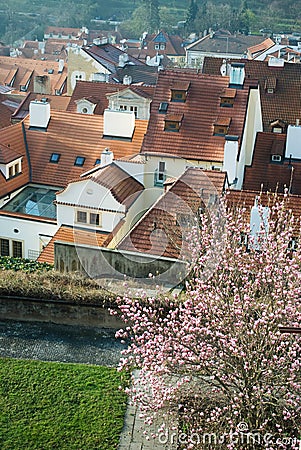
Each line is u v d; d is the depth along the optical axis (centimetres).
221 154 3238
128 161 2831
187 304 1606
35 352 1973
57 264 2234
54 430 1636
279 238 1678
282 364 1514
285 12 14012
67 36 13450
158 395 1549
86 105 4388
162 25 14675
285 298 1556
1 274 2177
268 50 8862
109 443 1602
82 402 1739
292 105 4428
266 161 3078
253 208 2102
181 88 3419
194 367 1566
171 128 3353
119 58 6556
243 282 1656
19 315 2131
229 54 10194
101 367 1894
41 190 3316
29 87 7269
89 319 2095
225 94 3412
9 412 1692
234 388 1672
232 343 1473
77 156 3397
